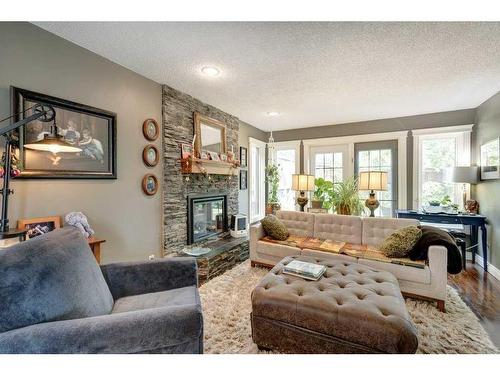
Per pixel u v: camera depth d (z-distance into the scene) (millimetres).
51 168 1791
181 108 2961
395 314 1308
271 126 4812
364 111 3744
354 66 2277
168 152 2789
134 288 1552
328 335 1360
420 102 3301
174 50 2027
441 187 3805
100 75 2119
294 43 1902
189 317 985
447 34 1771
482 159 3250
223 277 2689
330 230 3051
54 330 873
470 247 3357
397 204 4043
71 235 1331
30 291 949
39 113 1451
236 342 1605
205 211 3473
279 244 2867
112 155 2203
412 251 2316
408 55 2072
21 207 1650
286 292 1540
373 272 1880
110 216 2223
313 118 4188
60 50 1844
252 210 4953
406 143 3980
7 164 1438
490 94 2979
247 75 2492
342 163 4547
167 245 2777
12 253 987
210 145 3438
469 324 1838
